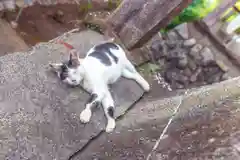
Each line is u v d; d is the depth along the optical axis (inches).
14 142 60.4
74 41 85.6
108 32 92.7
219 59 109.0
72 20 107.7
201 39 112.0
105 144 64.7
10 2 101.0
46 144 62.4
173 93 88.7
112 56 77.0
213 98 58.3
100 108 70.4
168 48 110.1
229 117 52.4
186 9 110.9
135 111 72.7
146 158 58.4
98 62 73.5
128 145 62.4
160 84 102.0
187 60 109.1
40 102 66.7
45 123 64.3
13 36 97.3
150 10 87.0
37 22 103.4
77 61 70.0
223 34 109.8
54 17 106.7
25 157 59.9
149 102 76.6
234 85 60.4
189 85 107.5
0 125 61.5
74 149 63.6
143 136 61.6
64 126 65.4
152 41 109.1
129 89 80.1
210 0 109.6
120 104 75.1
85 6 109.7
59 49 78.7
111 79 77.3
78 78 69.8
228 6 106.6
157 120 62.7
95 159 63.1
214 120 53.5
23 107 65.1
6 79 68.8
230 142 48.6
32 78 69.9
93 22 93.6
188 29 112.2
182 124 57.8
